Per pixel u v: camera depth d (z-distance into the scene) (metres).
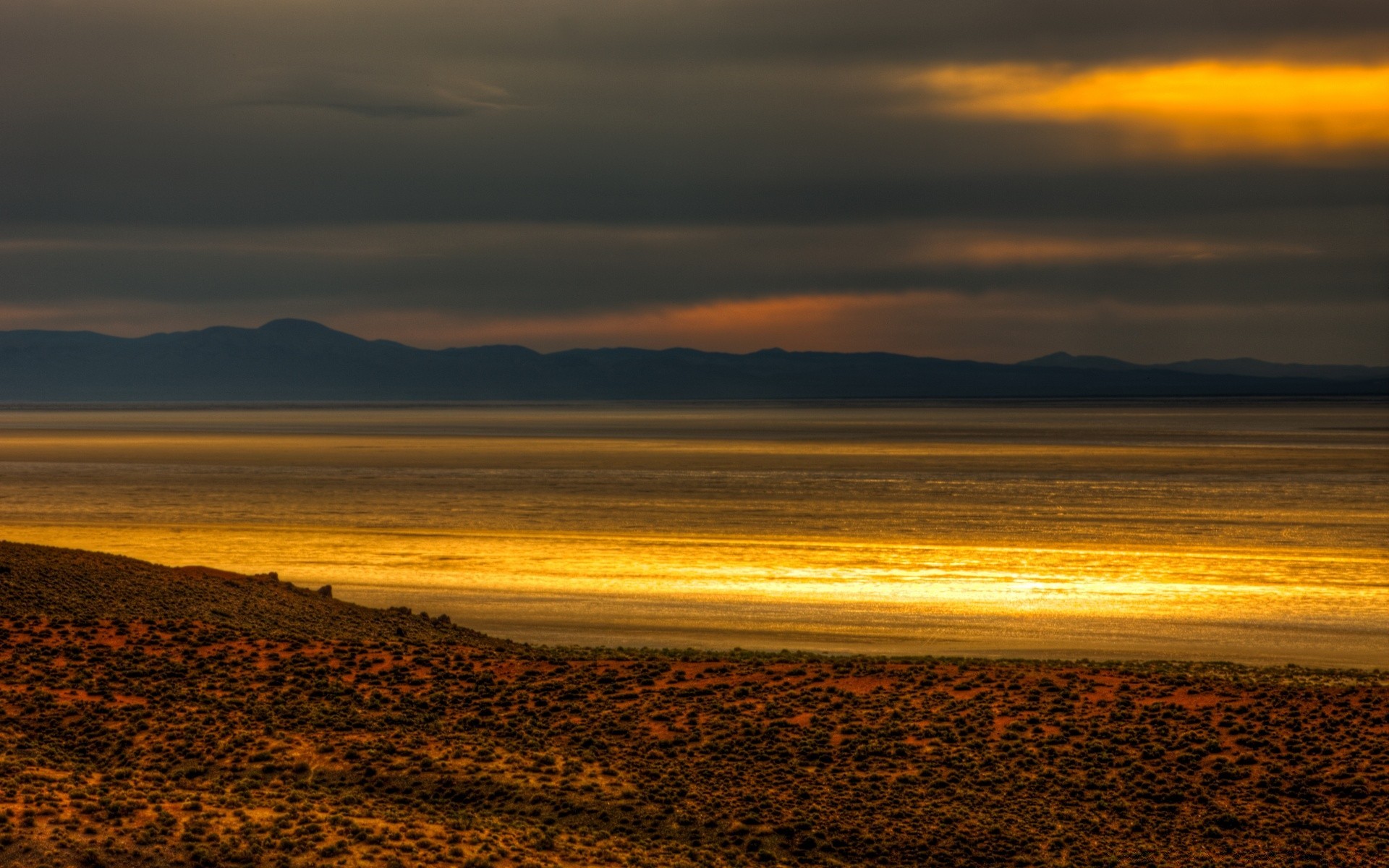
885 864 43.00
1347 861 42.28
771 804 47.41
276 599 85.81
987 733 54.41
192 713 55.16
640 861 41.19
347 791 47.03
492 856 39.88
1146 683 61.56
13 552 83.25
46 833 36.19
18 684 57.38
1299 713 55.38
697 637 92.75
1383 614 100.31
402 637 80.75
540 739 54.44
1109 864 42.50
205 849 36.97
